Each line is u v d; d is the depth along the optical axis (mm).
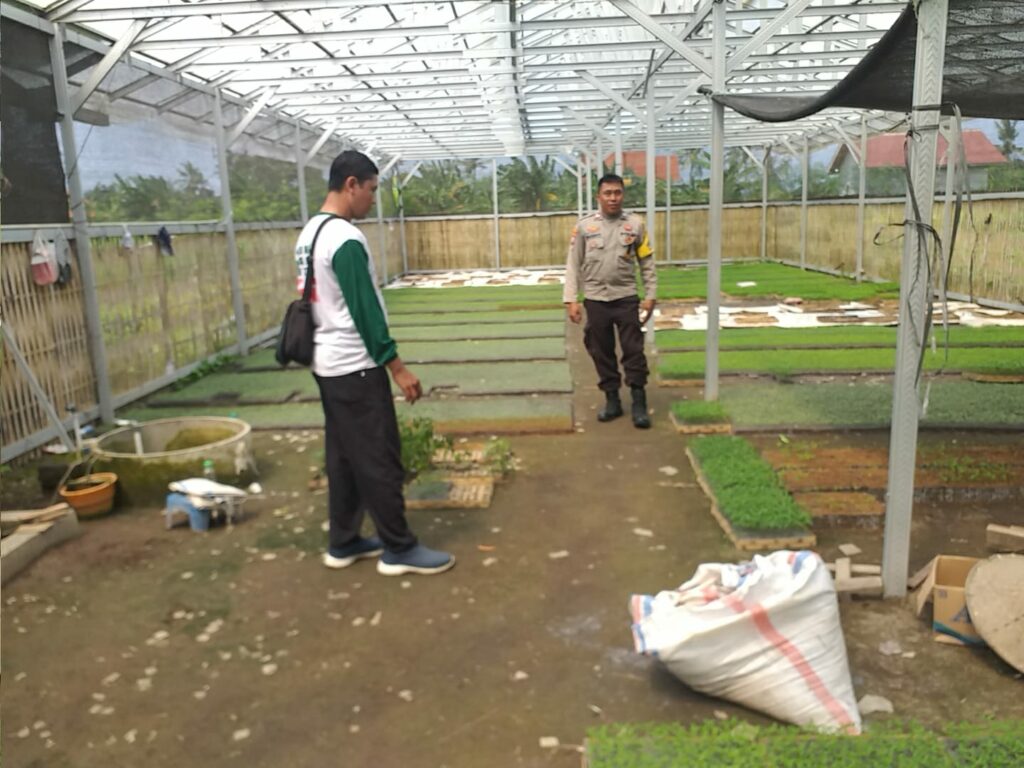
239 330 11109
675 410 6832
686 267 22578
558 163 24469
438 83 12695
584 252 6777
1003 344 9602
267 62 9812
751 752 2543
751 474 5148
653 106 12773
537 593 3932
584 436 6582
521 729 2912
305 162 14891
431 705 3076
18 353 5938
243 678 3309
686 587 3359
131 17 7156
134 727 3018
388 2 7617
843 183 18766
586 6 11734
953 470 5176
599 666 3291
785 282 17422
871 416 6645
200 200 10141
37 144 6758
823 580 3004
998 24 3438
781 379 8305
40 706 3160
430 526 4793
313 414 7562
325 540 4688
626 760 2520
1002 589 3191
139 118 8562
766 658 2893
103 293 7730
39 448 6570
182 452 5312
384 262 20906
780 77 14625
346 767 2754
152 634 3684
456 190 24578
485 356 10273
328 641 3572
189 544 4688
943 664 3180
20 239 6430
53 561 4488
